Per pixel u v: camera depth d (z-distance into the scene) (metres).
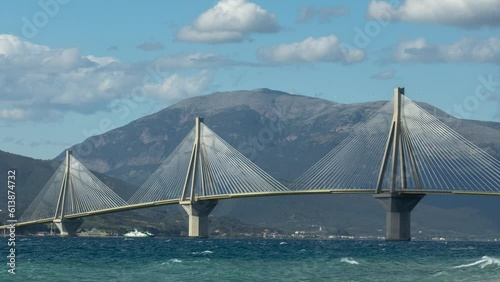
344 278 135.88
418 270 152.38
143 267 156.75
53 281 128.62
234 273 143.38
